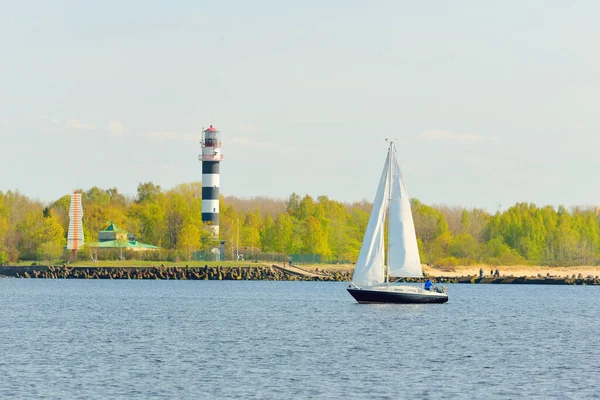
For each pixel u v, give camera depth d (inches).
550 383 7677.2
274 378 7785.4
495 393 7263.8
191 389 7303.2
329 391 7258.9
